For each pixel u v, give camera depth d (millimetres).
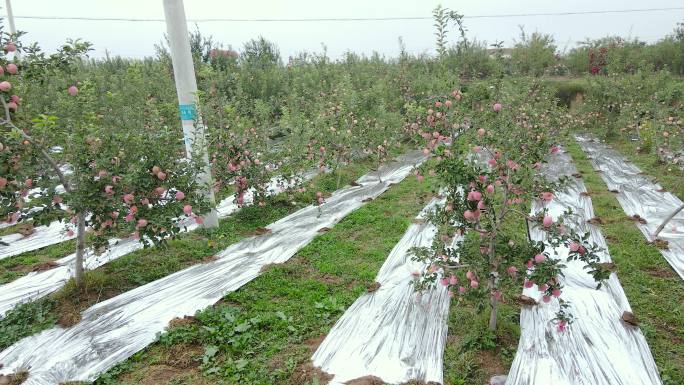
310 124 8258
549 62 16312
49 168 3980
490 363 3309
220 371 3256
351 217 6539
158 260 5164
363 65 15664
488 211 3402
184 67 5656
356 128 8867
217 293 4379
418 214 6566
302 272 4871
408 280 4504
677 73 18250
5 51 3650
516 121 4461
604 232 5762
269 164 7387
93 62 15836
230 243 5691
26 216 3754
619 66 13836
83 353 3484
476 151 3619
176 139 4652
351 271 4820
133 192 3982
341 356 3406
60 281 4691
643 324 3668
